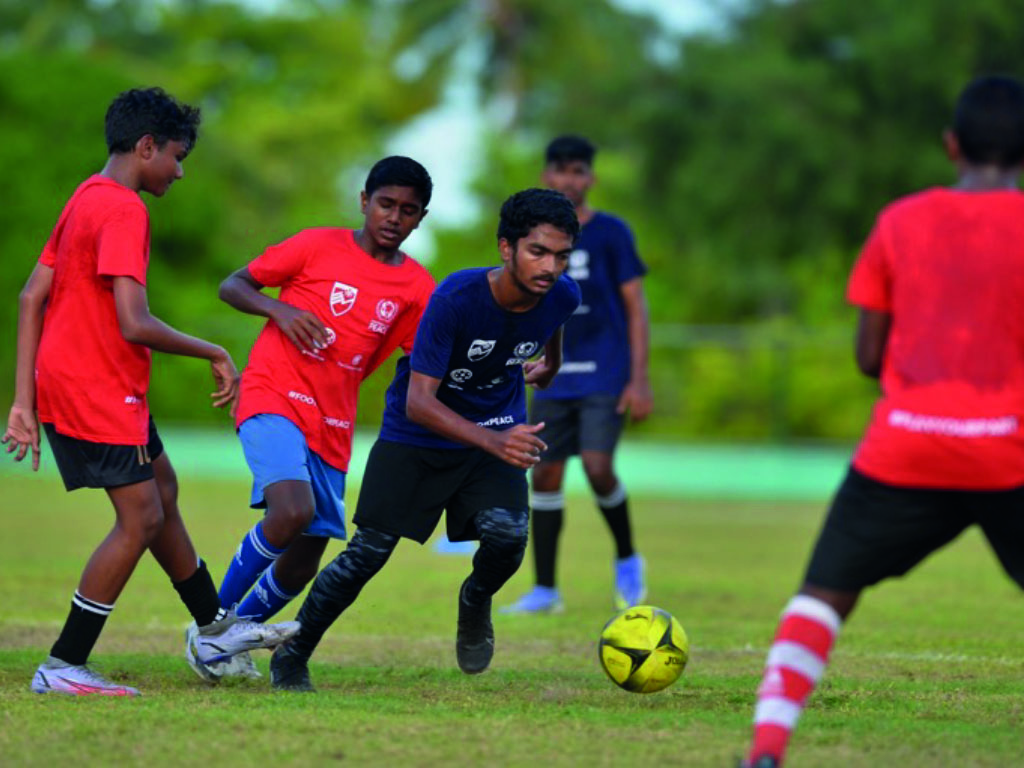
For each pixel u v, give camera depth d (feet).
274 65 587.27
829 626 49.34
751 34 438.40
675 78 438.40
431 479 68.08
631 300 107.55
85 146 405.59
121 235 63.72
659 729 57.77
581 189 107.14
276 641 66.95
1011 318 48.19
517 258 62.18
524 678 73.61
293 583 73.97
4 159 395.34
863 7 417.08
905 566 50.14
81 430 64.54
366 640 89.76
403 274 73.46
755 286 423.23
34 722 56.90
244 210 477.77
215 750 52.31
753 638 92.48
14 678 70.28
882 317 50.70
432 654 83.51
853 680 73.26
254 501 71.31
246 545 69.97
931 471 48.21
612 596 118.21
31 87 407.23
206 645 68.44
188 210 413.39
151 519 65.51
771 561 150.30
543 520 107.24
